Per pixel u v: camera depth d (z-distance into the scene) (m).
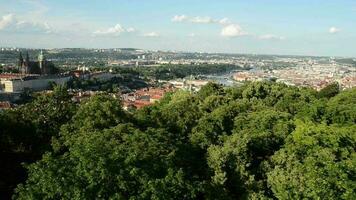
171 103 105.12
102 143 52.75
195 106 89.25
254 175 59.59
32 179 47.69
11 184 65.06
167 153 53.88
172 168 50.25
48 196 44.34
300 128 67.88
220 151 60.66
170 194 46.91
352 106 90.88
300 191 54.66
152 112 77.44
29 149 71.62
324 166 58.41
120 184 45.78
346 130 70.81
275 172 58.06
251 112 83.25
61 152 61.91
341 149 64.12
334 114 88.12
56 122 73.75
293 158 60.75
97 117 65.31
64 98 78.31
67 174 46.12
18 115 73.31
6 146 69.88
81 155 48.50
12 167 68.25
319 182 54.34
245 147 62.28
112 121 65.12
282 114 78.62
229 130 75.88
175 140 62.09
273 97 107.56
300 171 57.00
